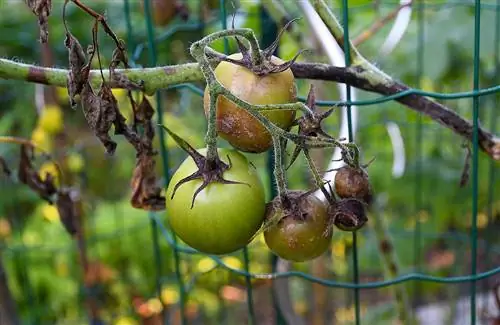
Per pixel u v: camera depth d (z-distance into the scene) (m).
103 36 1.30
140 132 0.68
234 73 0.48
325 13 0.57
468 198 1.19
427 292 1.42
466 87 1.16
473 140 0.58
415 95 0.59
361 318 1.33
